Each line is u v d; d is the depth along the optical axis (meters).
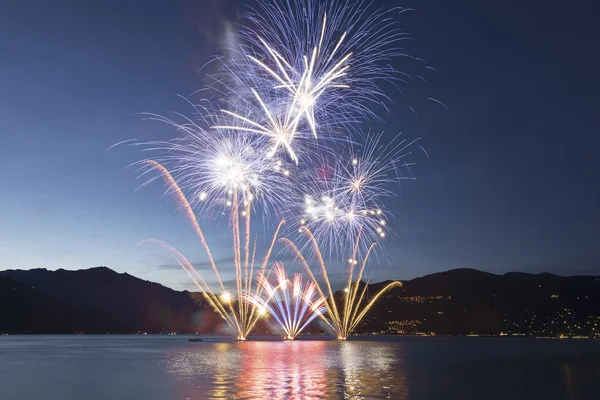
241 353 85.69
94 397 32.16
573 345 143.25
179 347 114.81
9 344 144.25
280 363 60.66
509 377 44.91
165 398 30.70
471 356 81.81
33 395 33.44
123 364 61.44
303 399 29.58
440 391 34.12
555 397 32.16
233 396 31.06
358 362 62.72
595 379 43.34
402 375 45.41
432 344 147.88
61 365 60.84
